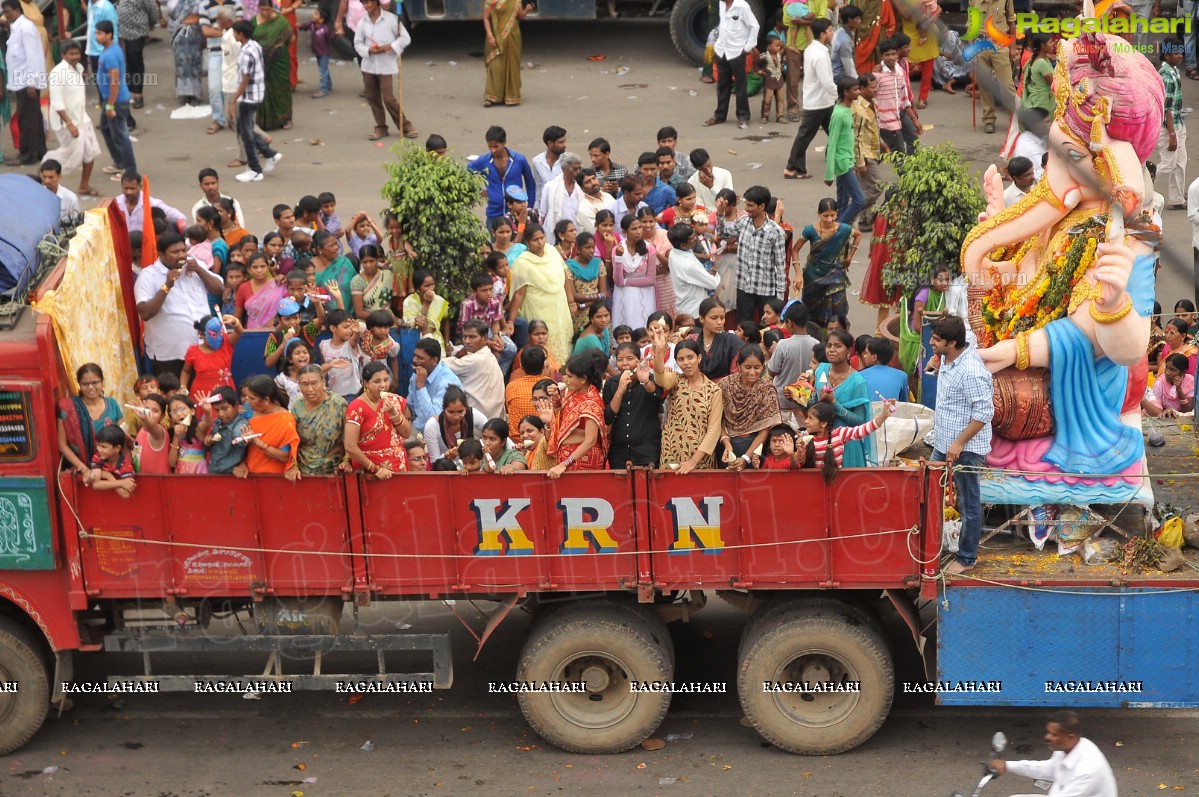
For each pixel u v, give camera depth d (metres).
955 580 17.97
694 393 19.31
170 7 44.28
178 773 18.64
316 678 19.08
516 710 20.28
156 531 18.38
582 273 27.67
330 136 42.06
